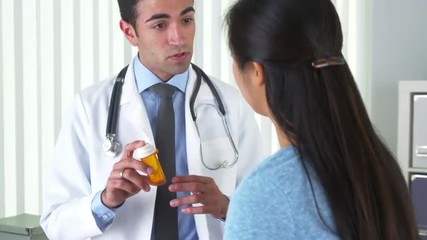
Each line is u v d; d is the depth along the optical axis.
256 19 0.86
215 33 2.44
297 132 0.84
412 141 2.50
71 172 1.56
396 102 2.87
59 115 2.26
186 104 1.57
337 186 0.82
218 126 1.59
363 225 0.81
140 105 1.55
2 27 2.24
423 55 2.87
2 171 2.27
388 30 2.85
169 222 1.48
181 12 1.44
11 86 2.26
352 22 2.82
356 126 0.84
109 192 1.38
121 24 1.57
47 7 2.25
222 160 1.56
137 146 1.34
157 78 1.56
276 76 0.86
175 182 1.38
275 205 0.82
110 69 2.30
